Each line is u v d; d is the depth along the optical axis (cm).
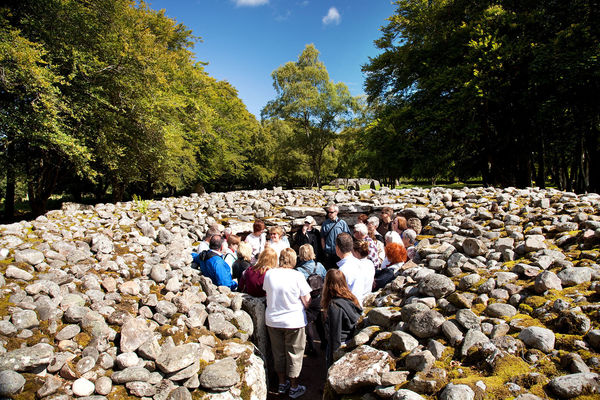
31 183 1384
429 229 638
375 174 1994
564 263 342
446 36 1414
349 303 334
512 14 1219
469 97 1163
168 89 1498
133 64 1166
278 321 370
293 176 3550
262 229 612
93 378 278
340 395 269
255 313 401
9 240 424
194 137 1909
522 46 1104
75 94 1099
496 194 763
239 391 315
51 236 474
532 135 1322
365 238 506
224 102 2427
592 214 496
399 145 1438
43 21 1036
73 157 1073
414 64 1543
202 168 2202
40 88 898
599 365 217
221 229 723
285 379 384
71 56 1063
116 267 419
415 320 296
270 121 3906
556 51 1058
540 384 214
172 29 1753
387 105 1767
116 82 1167
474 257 414
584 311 265
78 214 621
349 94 2995
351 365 274
